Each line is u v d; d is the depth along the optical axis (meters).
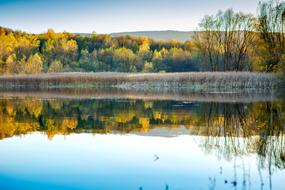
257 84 42.66
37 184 10.34
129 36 122.75
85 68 103.75
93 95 41.22
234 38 59.62
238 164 12.01
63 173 11.34
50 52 103.50
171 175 10.95
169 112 25.38
